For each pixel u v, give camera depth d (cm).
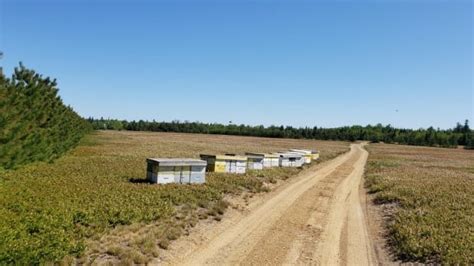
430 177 4344
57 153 3834
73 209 1777
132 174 3119
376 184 3631
